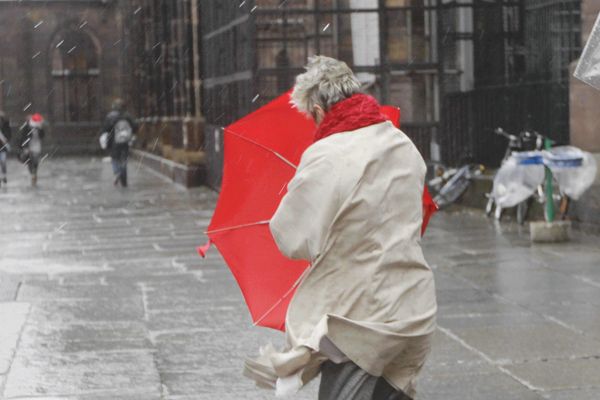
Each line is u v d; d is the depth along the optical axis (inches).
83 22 2913.4
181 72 1557.6
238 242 251.8
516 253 688.4
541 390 359.6
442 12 1026.1
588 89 784.9
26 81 2896.2
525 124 947.3
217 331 466.0
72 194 1373.0
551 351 414.6
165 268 665.0
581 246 711.1
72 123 2906.0
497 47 1001.5
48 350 430.6
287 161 249.6
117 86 2938.0
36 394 364.8
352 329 212.2
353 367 215.2
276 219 216.8
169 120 1831.9
